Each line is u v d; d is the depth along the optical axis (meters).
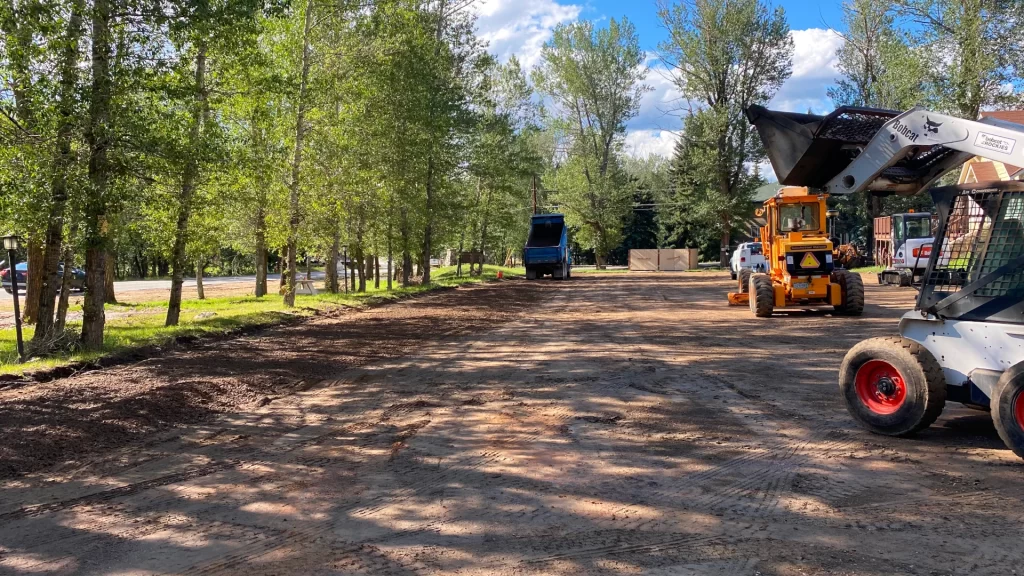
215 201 13.67
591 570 3.57
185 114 11.05
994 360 5.62
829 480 4.96
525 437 6.23
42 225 9.92
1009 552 3.73
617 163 57.69
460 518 4.32
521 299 24.47
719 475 5.11
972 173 23.36
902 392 6.04
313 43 19.12
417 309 20.11
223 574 3.59
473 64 29.48
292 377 9.25
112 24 10.04
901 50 29.06
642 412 7.09
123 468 5.47
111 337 12.15
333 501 4.66
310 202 19.58
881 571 3.53
